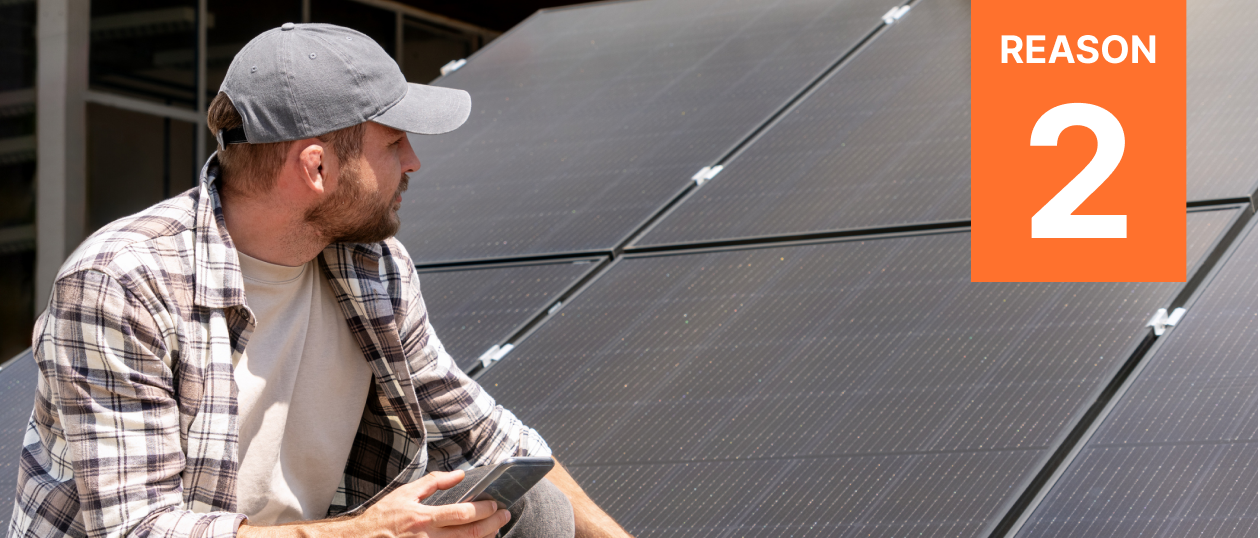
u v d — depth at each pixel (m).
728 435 2.64
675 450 2.65
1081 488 2.23
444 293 3.59
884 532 2.25
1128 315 2.75
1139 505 2.15
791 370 2.83
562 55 5.68
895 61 4.60
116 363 1.68
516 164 4.49
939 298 2.98
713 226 3.64
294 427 1.96
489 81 5.51
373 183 1.88
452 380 2.15
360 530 1.72
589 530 2.12
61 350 1.68
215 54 9.09
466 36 11.32
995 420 2.49
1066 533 2.13
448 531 1.74
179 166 8.87
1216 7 4.25
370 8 10.30
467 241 3.94
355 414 2.04
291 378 1.93
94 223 8.20
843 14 5.38
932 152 3.73
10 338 8.02
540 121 4.89
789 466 2.50
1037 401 2.52
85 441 1.67
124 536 1.67
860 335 2.91
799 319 3.04
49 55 7.96
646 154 4.30
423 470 2.05
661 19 5.90
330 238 1.93
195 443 1.76
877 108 4.21
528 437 2.24
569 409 2.87
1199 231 3.02
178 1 8.80
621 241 3.67
